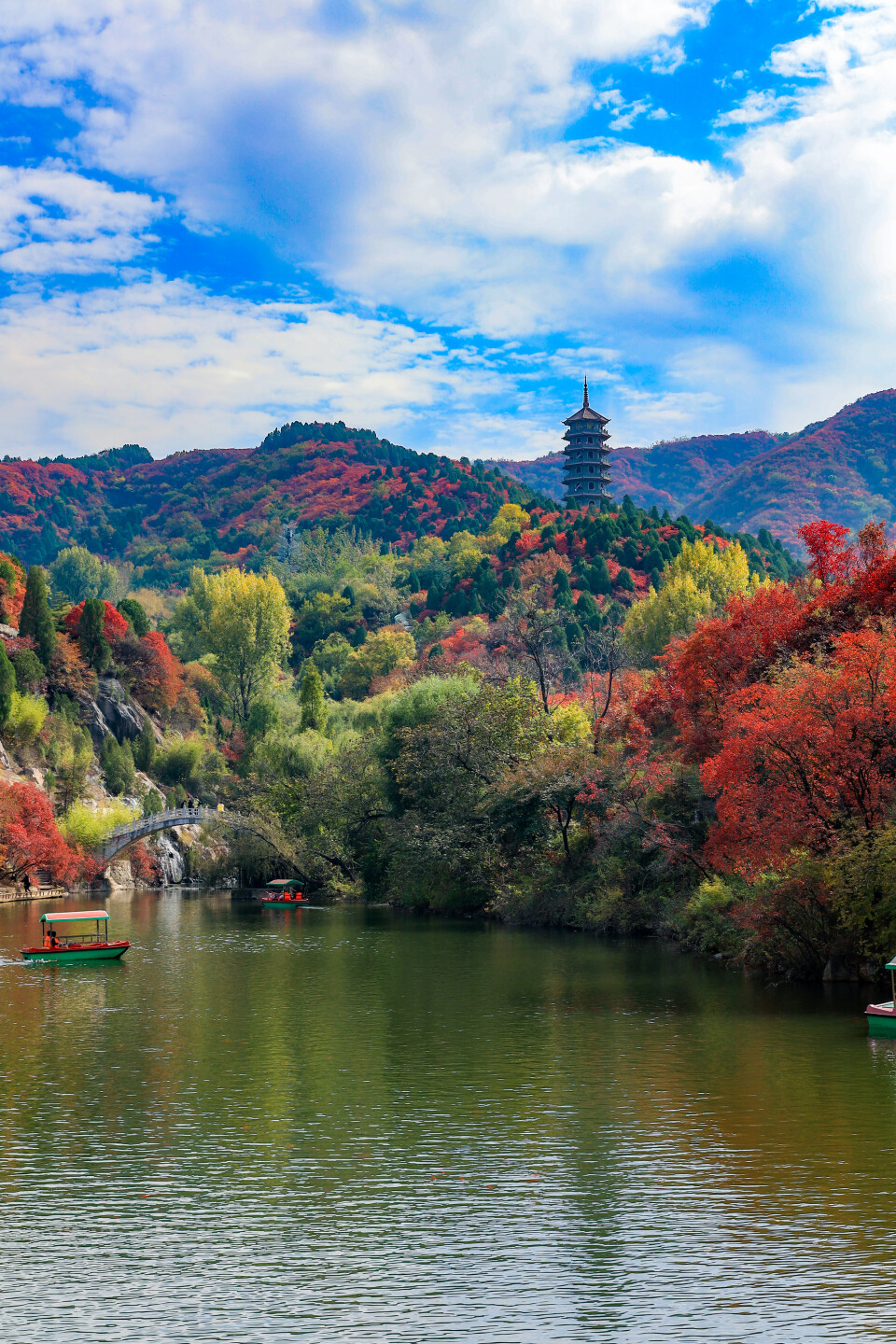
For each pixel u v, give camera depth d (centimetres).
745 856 3959
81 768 11131
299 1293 1434
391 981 4112
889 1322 1338
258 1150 2027
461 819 7062
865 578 4900
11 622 13712
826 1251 1539
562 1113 2242
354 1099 2375
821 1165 1894
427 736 7381
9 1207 1747
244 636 16662
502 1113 2244
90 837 10344
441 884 7256
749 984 3841
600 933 5725
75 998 3819
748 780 3947
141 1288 1452
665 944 5134
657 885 5547
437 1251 1565
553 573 17675
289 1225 1661
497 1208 1725
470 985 3978
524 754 7075
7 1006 3641
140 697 14425
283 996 3797
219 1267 1514
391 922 6719
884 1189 1773
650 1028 3083
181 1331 1336
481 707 7425
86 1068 2691
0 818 8956
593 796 6091
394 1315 1370
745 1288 1430
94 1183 1856
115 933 6147
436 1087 2461
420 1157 1977
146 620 15475
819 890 3684
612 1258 1528
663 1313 1365
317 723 13012
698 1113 2219
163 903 8788
